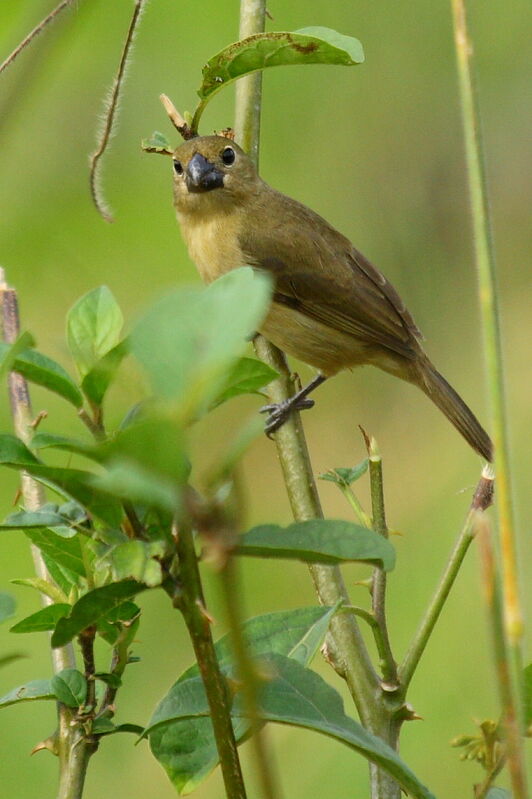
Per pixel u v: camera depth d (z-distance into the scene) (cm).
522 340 1560
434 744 1020
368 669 492
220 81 658
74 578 420
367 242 1575
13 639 1106
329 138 1572
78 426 1322
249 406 1301
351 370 1207
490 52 1639
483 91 1653
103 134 616
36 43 514
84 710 405
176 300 259
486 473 480
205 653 312
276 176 1570
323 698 371
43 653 1102
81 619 343
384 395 1501
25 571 1212
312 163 1573
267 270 1141
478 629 1109
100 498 322
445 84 1560
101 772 965
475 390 1500
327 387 1516
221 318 256
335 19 1536
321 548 334
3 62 510
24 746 1007
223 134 859
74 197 1440
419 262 1564
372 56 1554
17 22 514
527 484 1219
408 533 1288
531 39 1630
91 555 406
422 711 1045
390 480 1409
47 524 355
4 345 312
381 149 1569
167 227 1516
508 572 335
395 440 1451
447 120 1560
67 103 1390
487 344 344
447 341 1537
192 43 1447
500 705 330
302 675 375
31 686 420
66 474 316
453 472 1366
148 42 1436
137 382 309
